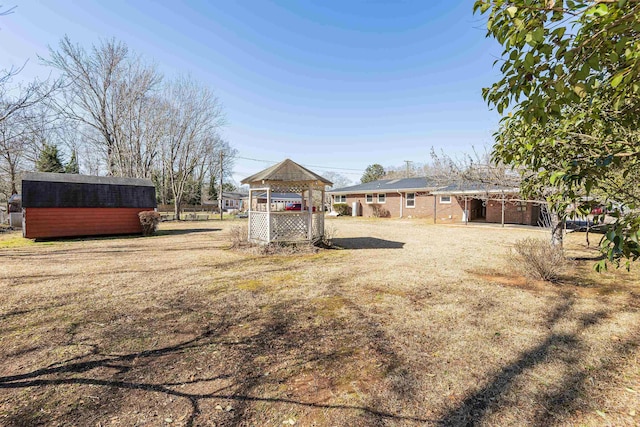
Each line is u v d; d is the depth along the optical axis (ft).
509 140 11.19
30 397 7.48
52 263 24.44
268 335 11.21
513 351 9.84
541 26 4.92
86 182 43.93
